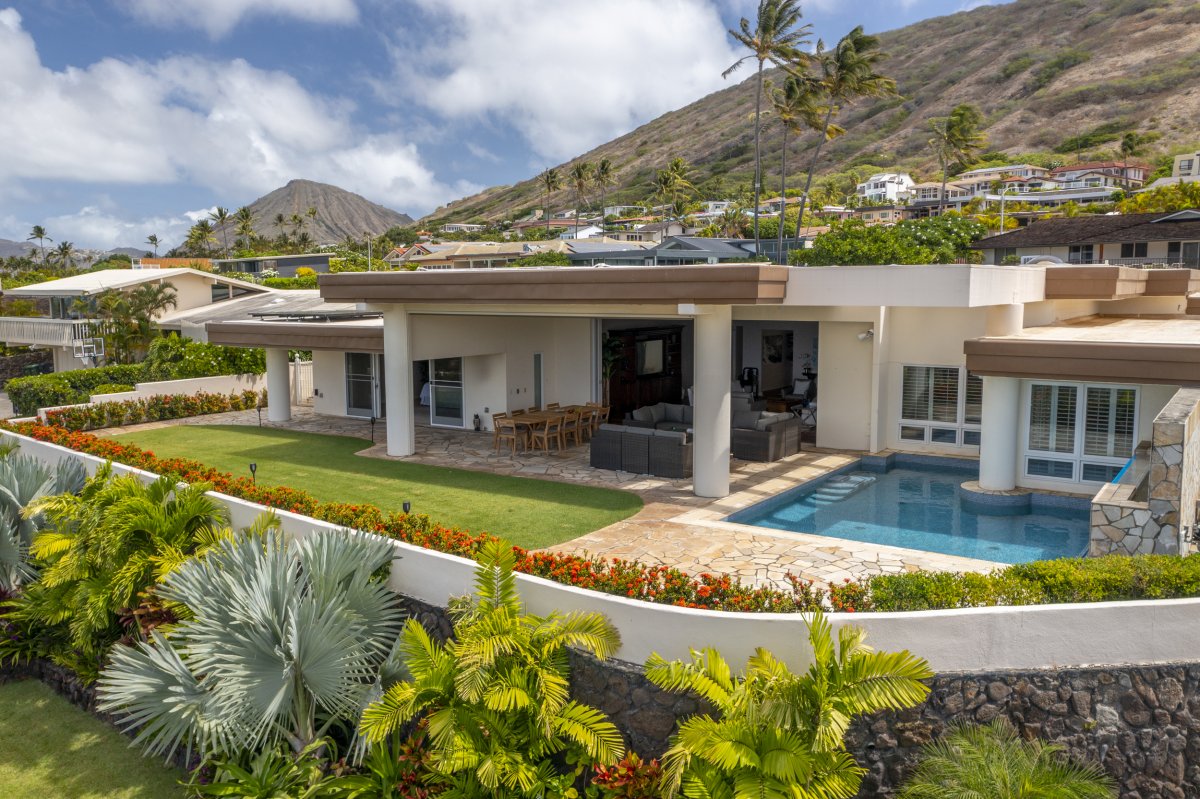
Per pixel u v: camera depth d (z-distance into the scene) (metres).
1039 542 13.23
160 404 25.05
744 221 96.38
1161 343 13.18
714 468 15.02
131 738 11.48
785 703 7.34
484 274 16.28
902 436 19.36
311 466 18.14
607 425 17.75
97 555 12.81
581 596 9.03
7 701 12.73
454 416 23.03
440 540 10.92
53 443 19.20
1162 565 8.64
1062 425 15.65
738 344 27.31
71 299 38.25
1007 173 131.25
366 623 9.99
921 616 8.06
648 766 8.10
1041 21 195.00
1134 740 7.93
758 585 10.43
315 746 9.33
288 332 22.17
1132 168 118.19
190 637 9.69
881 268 14.13
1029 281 16.81
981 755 7.42
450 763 8.01
